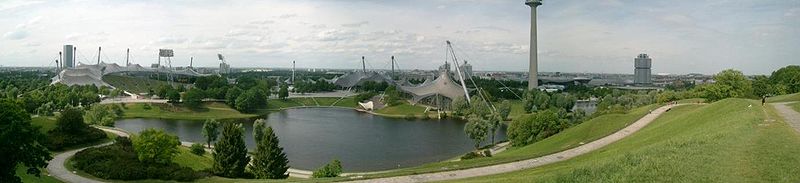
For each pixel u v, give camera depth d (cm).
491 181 4372
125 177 6569
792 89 14825
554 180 3669
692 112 8444
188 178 6762
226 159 7681
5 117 4488
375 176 5716
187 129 17512
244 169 7956
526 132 11331
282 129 17525
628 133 8606
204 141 14212
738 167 3216
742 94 12350
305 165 10850
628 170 3394
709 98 12450
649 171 3275
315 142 14325
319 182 5462
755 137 4247
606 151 6575
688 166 3291
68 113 8962
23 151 4591
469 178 5391
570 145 8294
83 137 8869
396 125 19375
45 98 19875
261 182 5994
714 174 3080
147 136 7275
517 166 6222
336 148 13262
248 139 14762
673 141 4597
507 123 19762
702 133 5150
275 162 7800
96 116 15062
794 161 3341
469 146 13712
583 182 3425
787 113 6919
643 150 4247
